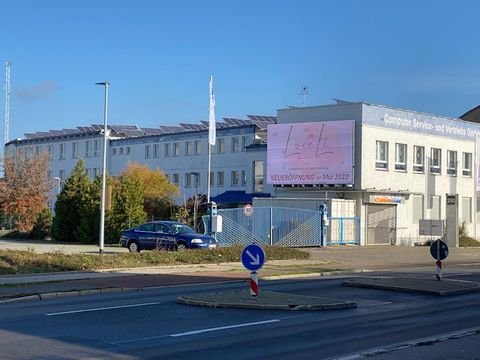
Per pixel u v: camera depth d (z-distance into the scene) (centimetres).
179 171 6969
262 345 1002
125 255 2525
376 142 4534
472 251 4134
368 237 4444
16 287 1789
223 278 2147
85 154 8138
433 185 5006
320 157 4500
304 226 3859
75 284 1878
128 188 4428
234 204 5822
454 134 5234
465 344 1027
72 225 4662
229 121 6888
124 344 1003
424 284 1880
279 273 2312
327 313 1368
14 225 5972
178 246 3019
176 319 1259
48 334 1087
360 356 924
